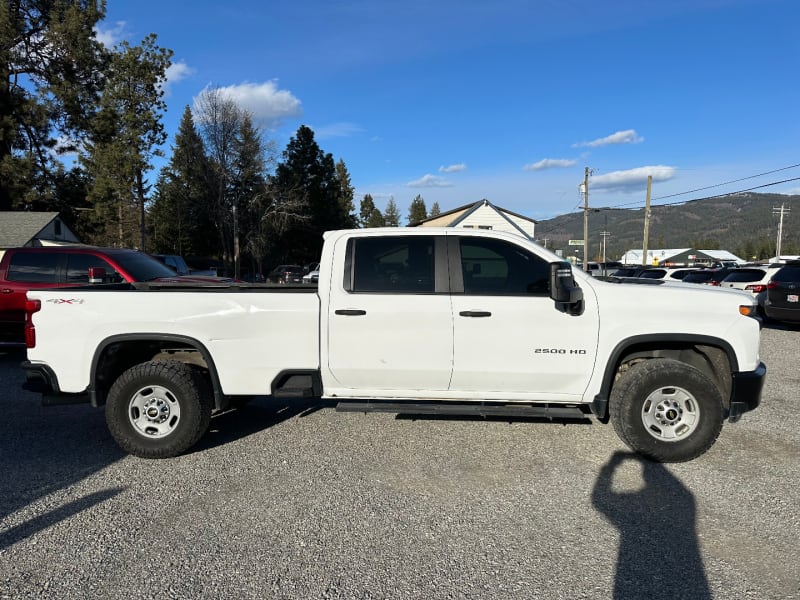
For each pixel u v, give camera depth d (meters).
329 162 55.47
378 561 2.96
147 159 39.69
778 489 3.83
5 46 33.84
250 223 45.47
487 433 5.04
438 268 4.48
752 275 16.06
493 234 4.51
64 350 4.55
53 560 2.97
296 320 4.48
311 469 4.23
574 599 2.63
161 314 4.52
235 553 3.05
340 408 4.48
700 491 3.81
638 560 2.96
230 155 43.84
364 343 4.45
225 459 4.46
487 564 2.94
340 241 4.59
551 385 4.42
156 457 4.46
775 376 7.57
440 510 3.55
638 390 4.23
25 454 4.60
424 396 4.56
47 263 8.63
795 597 2.63
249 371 4.54
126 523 3.39
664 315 4.28
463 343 4.38
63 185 37.56
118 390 4.43
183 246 49.25
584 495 3.76
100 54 37.47
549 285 4.33
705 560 2.96
